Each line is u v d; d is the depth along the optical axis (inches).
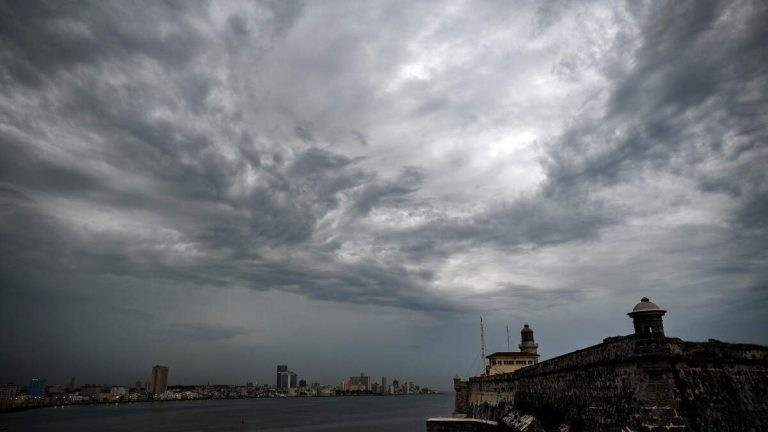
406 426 5177.2
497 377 2787.9
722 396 1318.9
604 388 1534.2
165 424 6156.5
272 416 7539.4
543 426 1966.0
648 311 1355.8
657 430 1251.2
